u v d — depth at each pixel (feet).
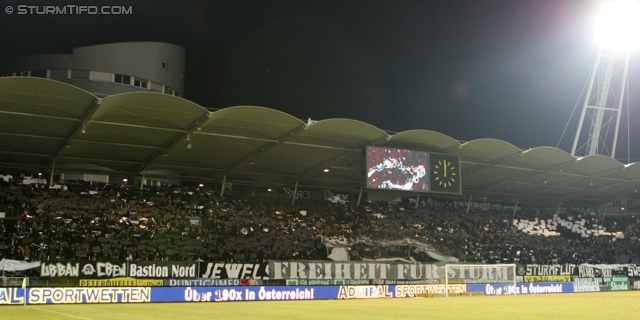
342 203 170.30
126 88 181.57
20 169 140.56
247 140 127.44
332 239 144.77
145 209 139.85
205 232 137.08
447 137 134.72
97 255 120.88
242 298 105.29
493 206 198.90
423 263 139.13
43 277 101.65
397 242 151.94
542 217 196.95
